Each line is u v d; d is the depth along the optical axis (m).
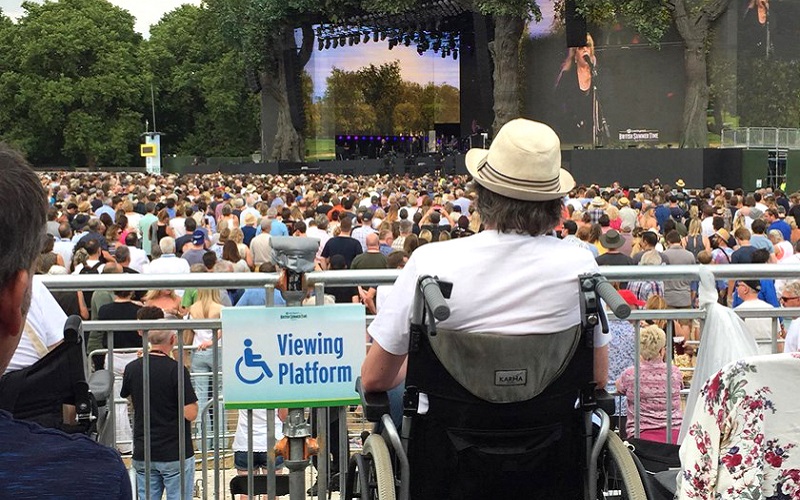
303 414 4.35
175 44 96.81
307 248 4.30
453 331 3.04
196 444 6.39
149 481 4.89
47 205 1.73
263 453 6.24
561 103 48.50
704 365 4.38
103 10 96.62
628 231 15.35
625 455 3.17
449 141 65.56
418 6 51.91
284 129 59.69
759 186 37.22
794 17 43.88
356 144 66.06
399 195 22.77
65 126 90.88
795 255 13.10
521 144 3.20
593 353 3.17
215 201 22.78
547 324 3.11
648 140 46.69
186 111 95.62
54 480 1.63
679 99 46.00
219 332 5.80
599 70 47.50
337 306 4.32
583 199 22.47
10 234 1.62
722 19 43.69
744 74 43.44
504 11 44.44
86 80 89.62
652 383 5.43
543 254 3.18
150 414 5.52
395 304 3.21
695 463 2.75
